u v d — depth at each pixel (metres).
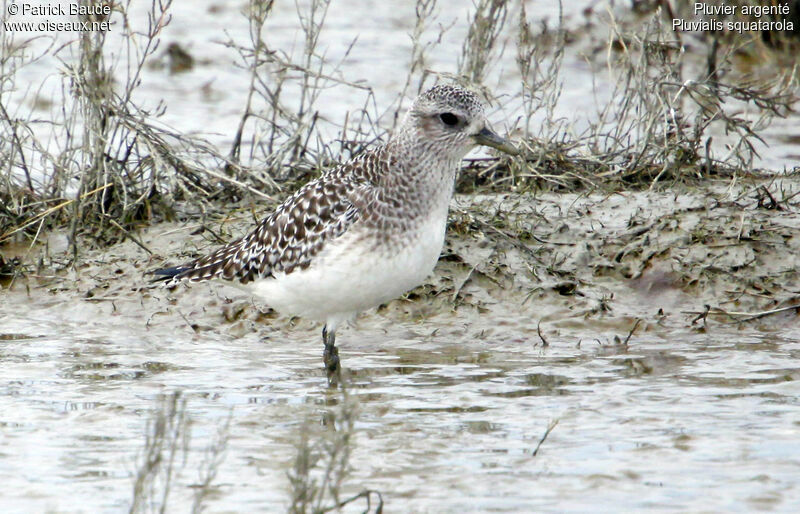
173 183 13.71
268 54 15.30
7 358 10.74
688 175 14.88
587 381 10.04
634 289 12.26
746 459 8.06
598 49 21.94
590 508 7.27
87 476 7.84
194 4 27.03
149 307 12.19
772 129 18.42
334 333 10.25
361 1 27.39
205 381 10.10
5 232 13.66
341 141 15.12
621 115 15.70
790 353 10.81
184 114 18.86
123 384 9.98
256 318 11.95
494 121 18.11
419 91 15.02
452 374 10.32
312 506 6.95
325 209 9.70
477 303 12.03
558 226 13.27
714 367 10.40
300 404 9.45
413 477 7.82
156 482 7.73
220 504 7.36
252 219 13.69
